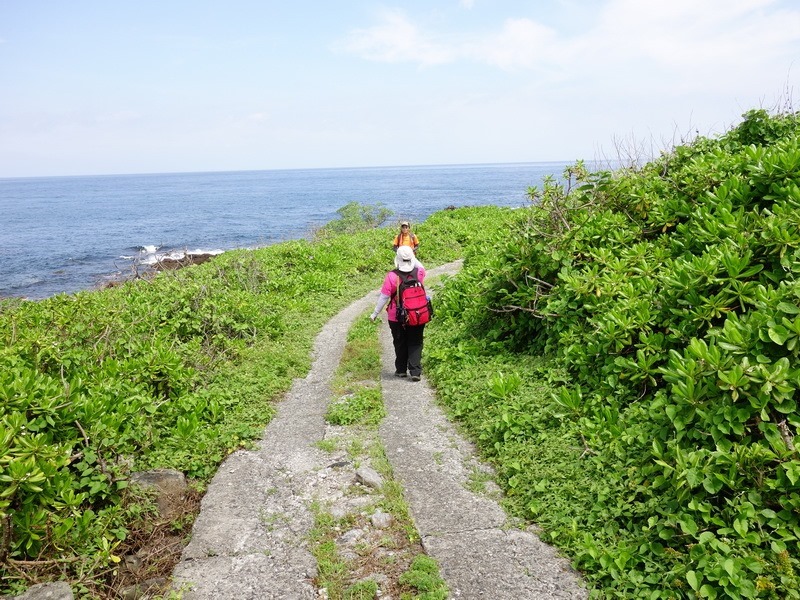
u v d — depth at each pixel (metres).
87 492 4.94
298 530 4.89
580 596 3.78
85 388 6.41
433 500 5.14
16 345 6.98
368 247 19.73
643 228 7.91
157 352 7.82
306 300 13.66
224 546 4.75
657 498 4.26
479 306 9.01
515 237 8.77
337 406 7.36
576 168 8.63
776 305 4.66
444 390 7.45
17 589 3.98
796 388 4.20
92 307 10.42
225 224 66.19
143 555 4.77
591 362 6.30
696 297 5.43
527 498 4.90
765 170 6.57
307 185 188.75
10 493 4.05
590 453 5.14
